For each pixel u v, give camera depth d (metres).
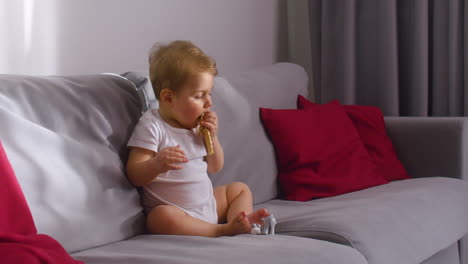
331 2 2.87
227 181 1.72
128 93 1.51
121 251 1.16
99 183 1.30
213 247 1.13
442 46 2.62
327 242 1.21
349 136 2.02
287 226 1.44
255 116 1.92
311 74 3.10
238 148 1.79
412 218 1.53
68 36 2.01
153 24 2.35
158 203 1.41
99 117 1.38
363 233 1.35
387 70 2.71
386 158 2.11
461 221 1.72
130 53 2.26
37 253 0.90
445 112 2.64
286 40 3.14
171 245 1.18
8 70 1.83
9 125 1.18
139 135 1.41
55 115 1.30
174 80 1.42
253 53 2.92
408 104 2.73
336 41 2.87
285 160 1.90
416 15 2.64
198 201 1.43
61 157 1.25
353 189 1.87
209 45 2.63
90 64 2.10
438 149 2.09
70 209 1.21
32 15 1.89
